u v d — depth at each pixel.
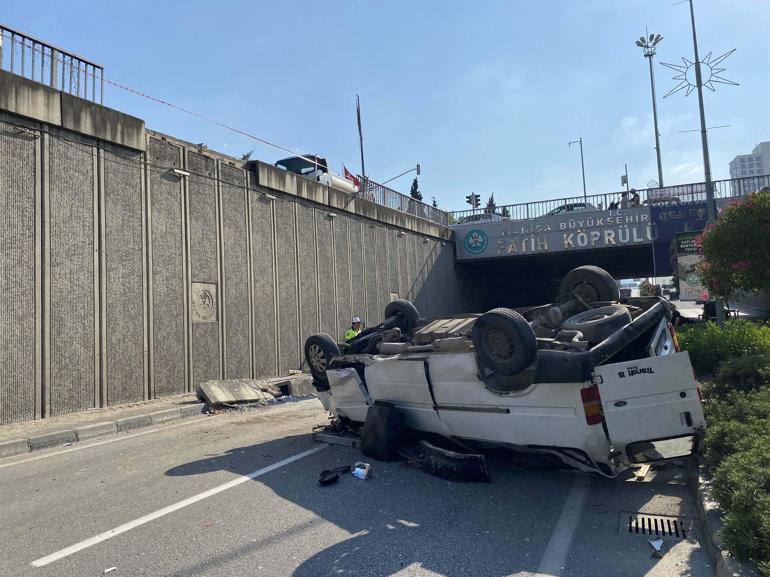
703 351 11.39
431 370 6.01
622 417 4.83
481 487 5.68
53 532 4.75
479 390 5.59
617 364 4.86
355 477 6.11
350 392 7.38
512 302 40.19
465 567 3.89
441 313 28.61
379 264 22.86
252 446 7.88
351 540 4.39
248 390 12.98
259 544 4.35
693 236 20.95
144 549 4.32
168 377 12.66
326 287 19.03
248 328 15.26
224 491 5.75
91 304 11.05
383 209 23.34
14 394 9.61
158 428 9.80
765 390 6.68
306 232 18.17
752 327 11.79
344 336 19.78
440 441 6.64
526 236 28.34
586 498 5.29
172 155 13.30
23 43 10.36
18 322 9.75
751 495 3.68
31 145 10.19
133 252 12.07
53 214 10.48
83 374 10.79
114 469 6.89
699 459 5.61
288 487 5.82
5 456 7.95
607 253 28.95
